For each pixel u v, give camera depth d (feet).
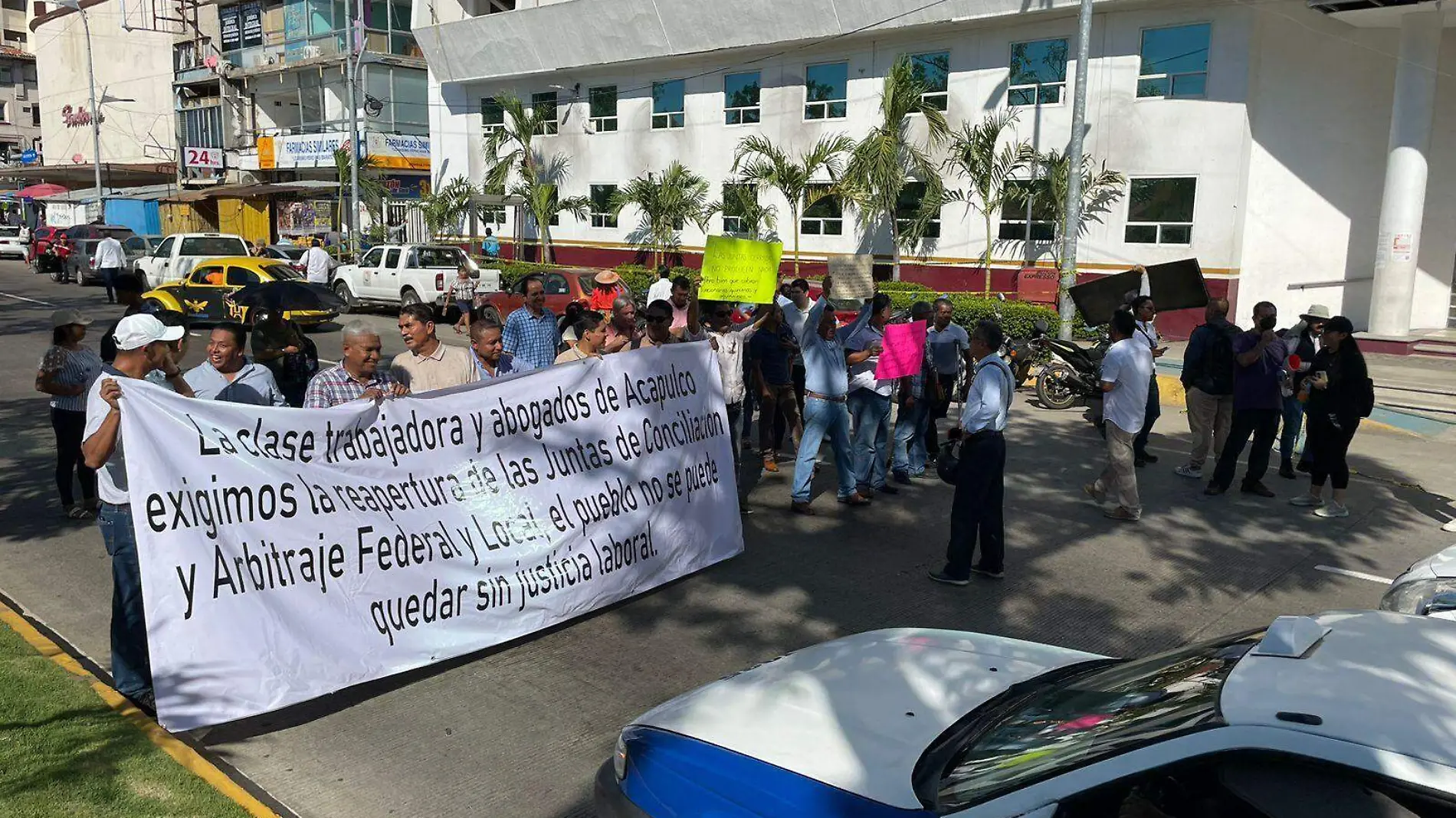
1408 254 59.16
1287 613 21.52
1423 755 7.00
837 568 23.98
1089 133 68.03
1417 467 35.55
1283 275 65.98
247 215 138.00
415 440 17.51
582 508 20.06
